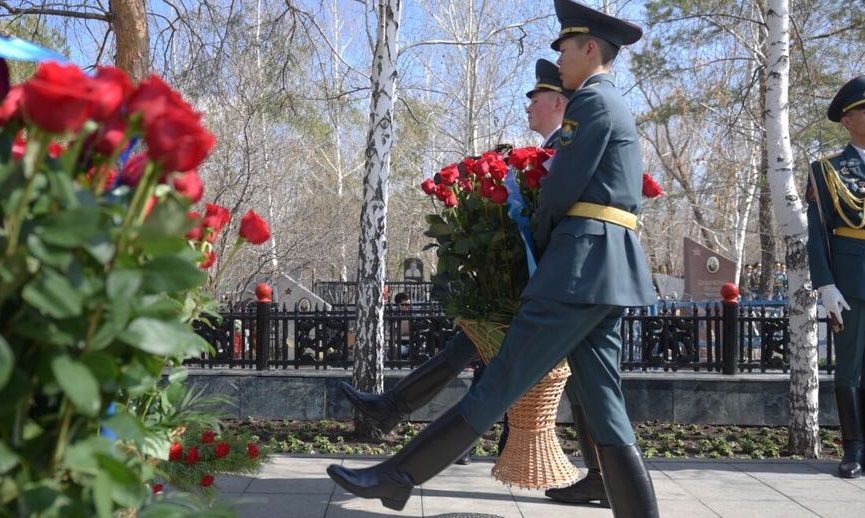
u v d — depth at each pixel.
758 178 15.78
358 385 6.82
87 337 1.46
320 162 23.36
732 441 6.97
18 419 1.45
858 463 5.62
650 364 7.72
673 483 5.40
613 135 3.62
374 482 3.47
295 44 9.36
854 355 5.71
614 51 3.93
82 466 1.45
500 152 4.82
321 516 4.45
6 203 1.41
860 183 5.64
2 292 1.39
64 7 8.35
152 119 1.50
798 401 6.43
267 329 7.79
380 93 6.79
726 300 7.70
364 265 6.82
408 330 8.01
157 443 2.31
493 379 3.53
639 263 3.63
